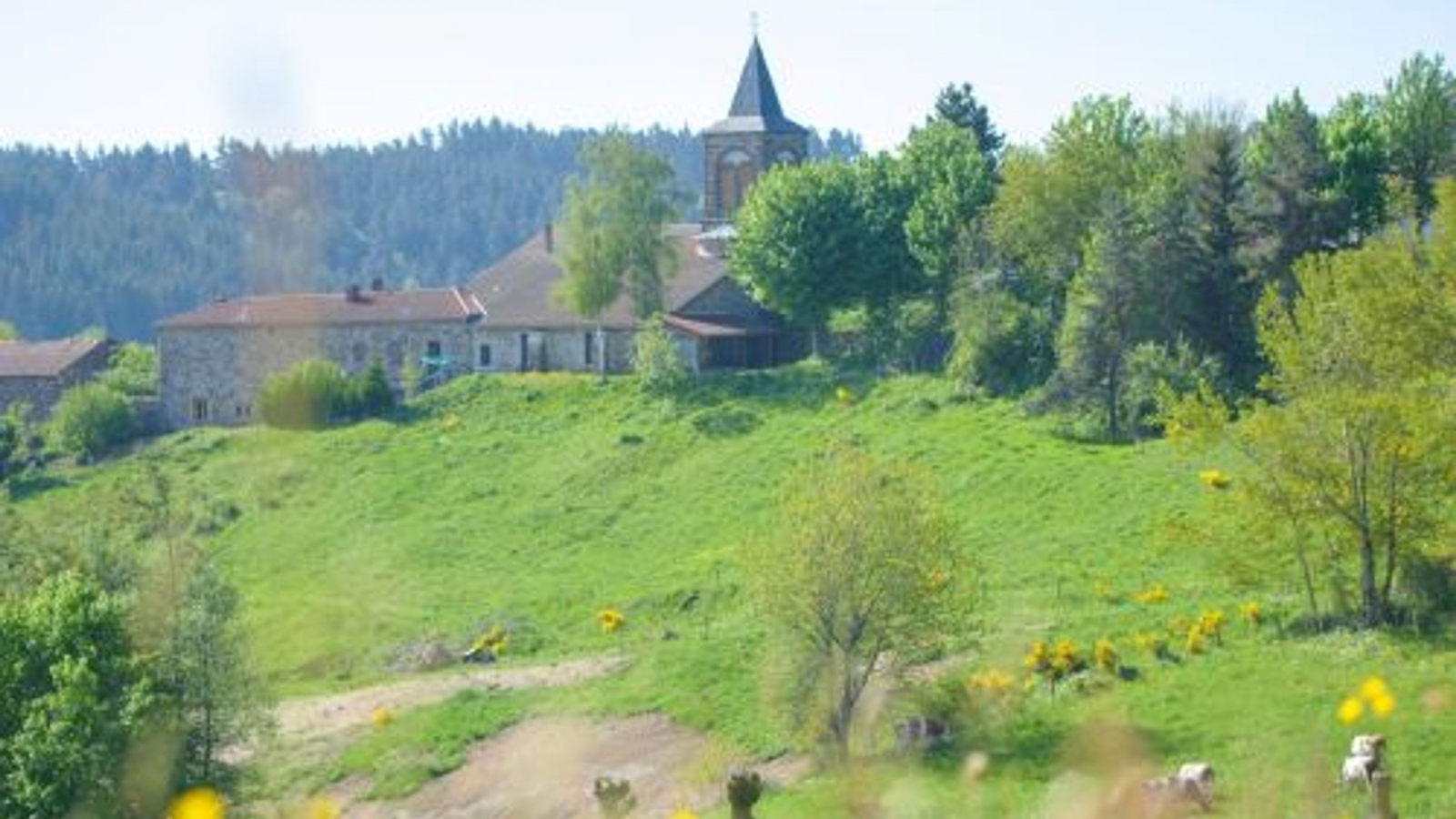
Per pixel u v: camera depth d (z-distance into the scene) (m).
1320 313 69.50
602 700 73.75
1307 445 67.81
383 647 88.12
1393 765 52.28
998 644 69.62
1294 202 106.00
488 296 146.62
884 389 118.19
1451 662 60.53
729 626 82.25
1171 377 101.31
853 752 63.97
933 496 69.19
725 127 162.88
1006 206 120.31
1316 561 69.81
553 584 96.06
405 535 108.31
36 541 75.81
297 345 141.00
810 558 65.19
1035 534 88.44
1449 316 69.62
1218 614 68.44
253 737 73.50
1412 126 118.88
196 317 140.25
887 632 65.44
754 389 123.69
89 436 133.38
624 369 136.50
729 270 138.88
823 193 129.12
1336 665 61.94
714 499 106.44
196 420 139.25
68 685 59.16
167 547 78.00
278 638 89.00
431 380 140.75
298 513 113.75
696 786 64.69
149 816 60.12
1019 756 57.38
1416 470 66.50
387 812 67.94
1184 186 112.81
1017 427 105.38
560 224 152.12
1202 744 56.16
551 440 121.44
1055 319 115.06
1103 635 69.69
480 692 76.94
